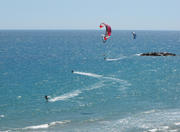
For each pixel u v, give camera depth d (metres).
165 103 47.19
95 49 162.62
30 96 52.16
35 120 39.16
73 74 74.88
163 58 110.62
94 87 59.16
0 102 48.09
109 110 43.38
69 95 52.78
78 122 37.50
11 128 35.84
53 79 67.88
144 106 45.31
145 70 81.56
